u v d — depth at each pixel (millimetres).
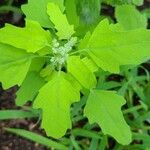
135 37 176
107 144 284
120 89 263
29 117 291
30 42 177
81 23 220
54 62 184
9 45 179
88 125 276
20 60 181
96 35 178
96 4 217
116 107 189
